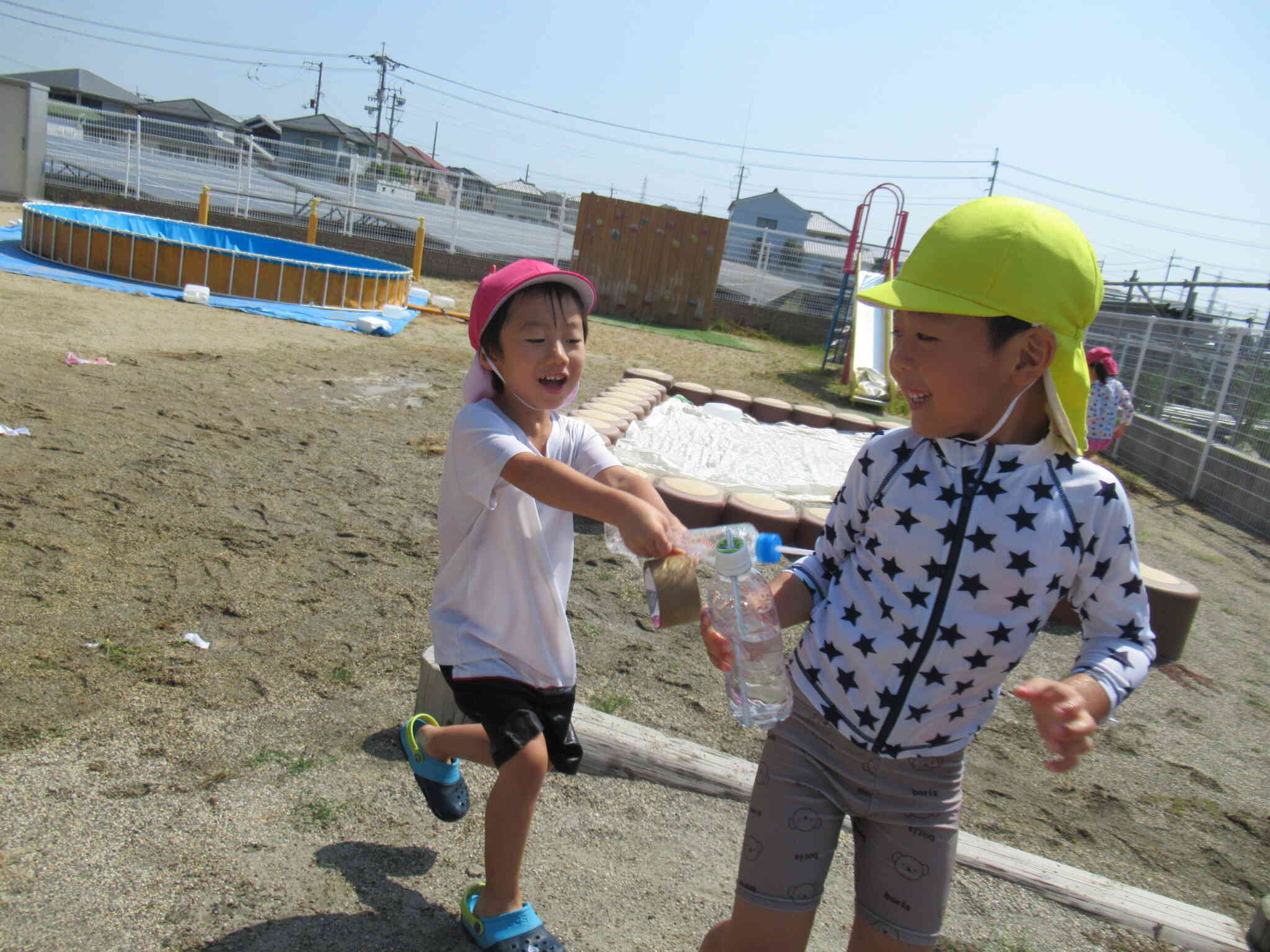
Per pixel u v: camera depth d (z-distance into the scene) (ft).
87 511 14.97
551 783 9.63
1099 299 5.29
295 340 34.42
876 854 5.78
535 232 67.77
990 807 10.82
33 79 162.40
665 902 8.05
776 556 5.90
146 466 17.69
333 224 65.87
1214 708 15.07
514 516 6.61
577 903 7.82
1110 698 5.16
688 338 56.75
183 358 27.99
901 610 5.40
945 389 5.23
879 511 5.51
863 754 5.58
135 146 66.28
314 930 6.98
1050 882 9.04
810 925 5.72
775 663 5.82
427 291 51.67
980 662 5.37
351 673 11.18
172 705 9.85
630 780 9.90
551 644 6.91
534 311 6.46
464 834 8.45
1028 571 5.21
